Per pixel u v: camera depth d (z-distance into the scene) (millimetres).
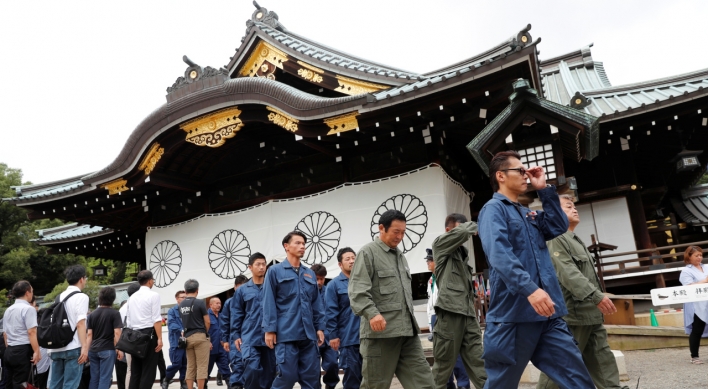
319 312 5297
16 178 33938
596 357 4145
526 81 7750
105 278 39031
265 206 11914
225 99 10695
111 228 15219
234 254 12031
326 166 11930
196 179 12953
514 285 2643
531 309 2844
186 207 13492
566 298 4176
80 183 13070
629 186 11930
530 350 2871
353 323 6219
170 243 12906
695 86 10812
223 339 7809
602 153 12500
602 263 11234
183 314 8109
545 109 7773
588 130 7543
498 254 2736
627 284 11203
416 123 9961
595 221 12242
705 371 5914
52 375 6609
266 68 12586
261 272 6301
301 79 12625
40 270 34594
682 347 8133
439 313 4898
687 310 6727
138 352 7031
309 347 4988
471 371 4859
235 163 12977
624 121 11070
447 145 11391
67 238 16219
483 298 9023
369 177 11219
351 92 11352
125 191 12594
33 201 12906
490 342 2932
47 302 28188
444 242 4914
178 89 11180
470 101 9258
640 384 5465
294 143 12305
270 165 12523
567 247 4238
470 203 12742
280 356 4805
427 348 8789
